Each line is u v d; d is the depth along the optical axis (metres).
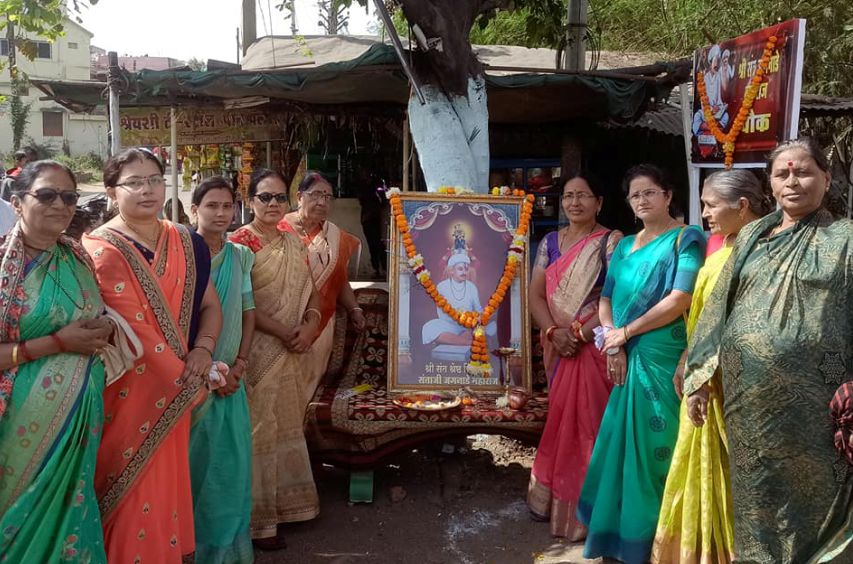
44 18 6.29
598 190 3.75
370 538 3.63
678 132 7.84
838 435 2.36
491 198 4.25
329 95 6.30
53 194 2.36
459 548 3.53
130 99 6.07
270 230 3.65
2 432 2.37
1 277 2.36
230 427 3.22
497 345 4.14
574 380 3.62
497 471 4.46
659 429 3.25
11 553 2.34
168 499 2.79
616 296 3.40
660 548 3.15
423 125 4.81
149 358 2.71
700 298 3.04
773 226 2.66
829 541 2.44
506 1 5.24
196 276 2.92
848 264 2.38
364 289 4.85
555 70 5.64
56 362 2.42
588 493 3.45
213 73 5.62
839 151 8.65
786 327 2.46
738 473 2.63
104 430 2.71
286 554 3.48
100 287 2.64
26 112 27.55
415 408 3.85
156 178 2.74
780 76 3.73
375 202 8.41
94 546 2.50
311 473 3.72
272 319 3.56
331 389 4.31
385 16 4.54
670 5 11.37
